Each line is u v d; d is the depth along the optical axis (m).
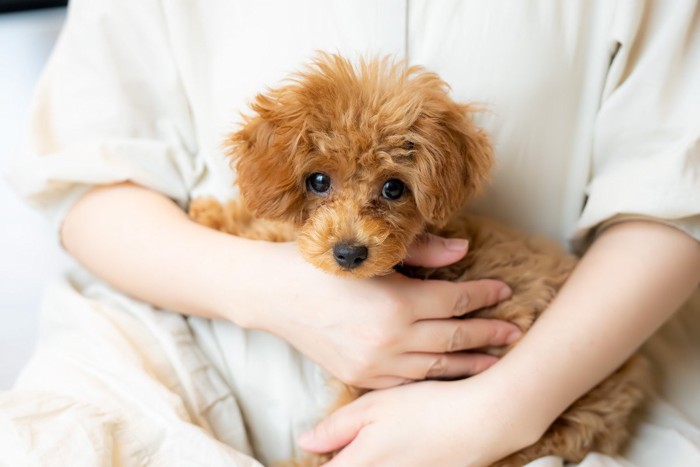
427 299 0.82
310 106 0.73
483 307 0.89
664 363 1.01
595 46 0.90
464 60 0.89
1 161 1.83
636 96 0.87
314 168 0.76
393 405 0.80
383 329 0.80
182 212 0.98
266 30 0.94
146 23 0.98
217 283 0.86
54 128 1.00
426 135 0.74
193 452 0.74
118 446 0.73
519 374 0.78
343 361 0.82
